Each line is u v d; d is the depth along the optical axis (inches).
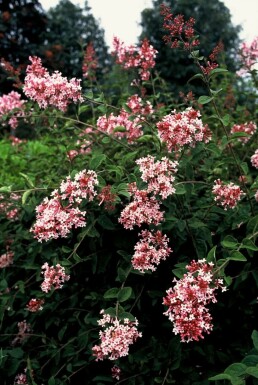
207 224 22.0
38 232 19.5
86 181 19.3
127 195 19.1
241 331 21.5
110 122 25.6
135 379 20.7
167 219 19.8
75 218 19.4
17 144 42.4
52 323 25.6
